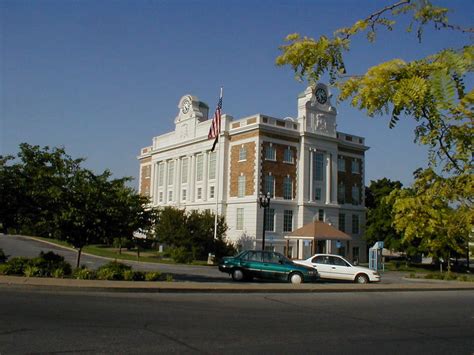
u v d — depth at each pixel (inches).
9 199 856.3
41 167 888.9
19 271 811.4
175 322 449.1
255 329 433.1
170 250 1876.2
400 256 2812.5
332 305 637.9
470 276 1631.4
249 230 2102.6
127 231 939.3
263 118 2156.7
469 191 174.1
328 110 2342.5
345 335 423.8
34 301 539.8
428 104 123.6
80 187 892.0
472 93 121.0
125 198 919.7
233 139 2277.3
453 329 476.7
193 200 2502.5
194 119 2571.4
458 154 164.7
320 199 2295.8
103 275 809.5
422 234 190.7
